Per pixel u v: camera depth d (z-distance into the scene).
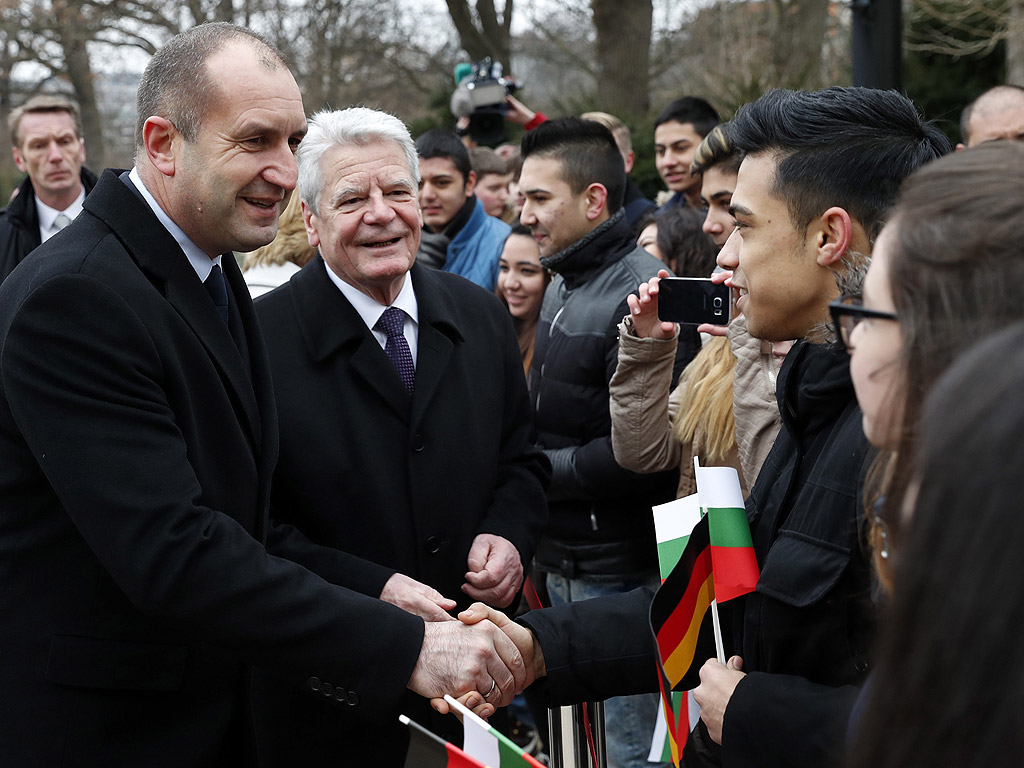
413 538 2.27
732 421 2.49
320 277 2.36
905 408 0.83
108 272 1.68
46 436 1.61
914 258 0.82
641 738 3.07
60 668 1.66
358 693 1.78
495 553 2.30
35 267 1.69
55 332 1.62
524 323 3.89
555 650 1.91
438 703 1.79
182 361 1.77
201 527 1.68
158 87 1.76
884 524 0.93
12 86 16.02
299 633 1.73
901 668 0.72
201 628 1.68
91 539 1.62
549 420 3.18
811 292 1.62
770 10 10.80
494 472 2.42
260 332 2.03
